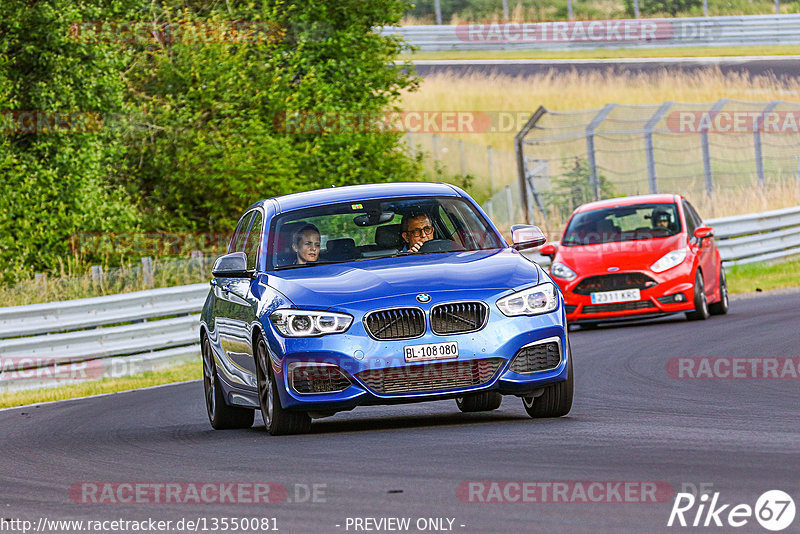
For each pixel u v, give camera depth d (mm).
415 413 34812
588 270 59469
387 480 22531
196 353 67062
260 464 25828
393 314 29062
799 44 175000
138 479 25391
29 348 58781
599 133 112625
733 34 175375
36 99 84688
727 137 133875
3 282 81625
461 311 29188
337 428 32000
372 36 103500
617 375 40469
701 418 28906
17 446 34656
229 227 94125
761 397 32562
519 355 29250
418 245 33125
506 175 131625
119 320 63281
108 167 92000
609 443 25281
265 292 31234
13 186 84688
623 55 171000
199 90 94125
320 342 29062
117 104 89500
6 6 84062
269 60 97125
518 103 148875
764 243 92000
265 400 31438
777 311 60000
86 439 35000
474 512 19203
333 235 33438
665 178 126688
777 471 20859
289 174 92688
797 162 125375
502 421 30547
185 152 91250
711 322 57531
